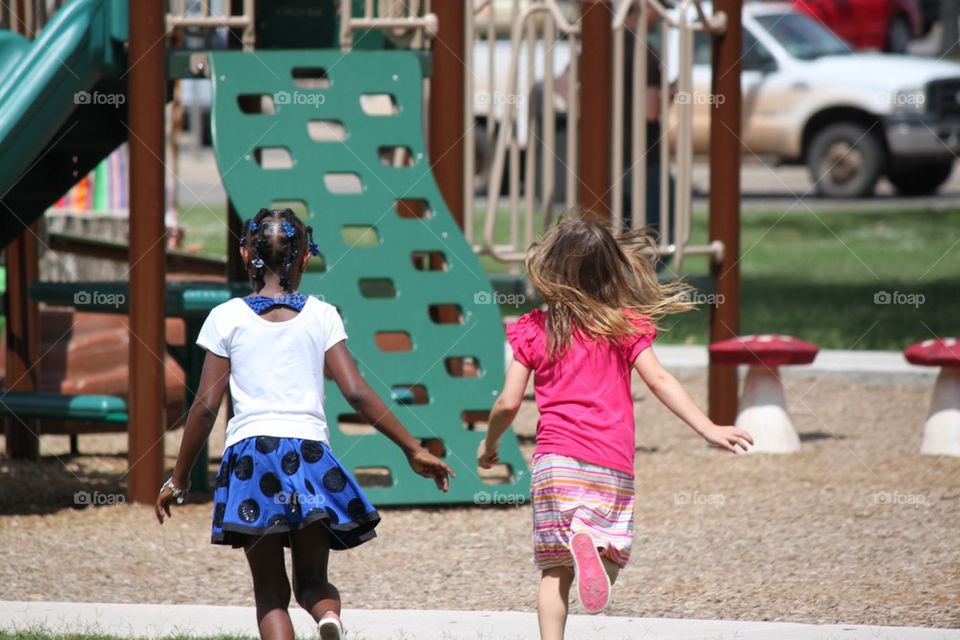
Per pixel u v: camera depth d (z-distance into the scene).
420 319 26.59
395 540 23.84
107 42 26.70
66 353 34.16
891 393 40.59
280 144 26.64
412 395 27.75
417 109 27.17
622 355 16.05
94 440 35.03
